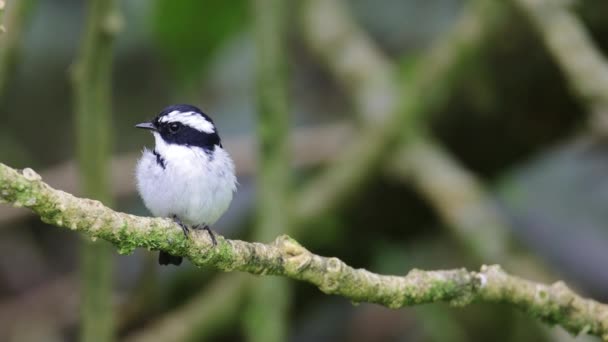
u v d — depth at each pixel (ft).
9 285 44.09
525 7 32.48
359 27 45.62
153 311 39.04
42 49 42.50
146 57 43.50
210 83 43.88
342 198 37.09
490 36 35.17
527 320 36.81
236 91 44.09
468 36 35.78
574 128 38.09
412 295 20.27
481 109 37.01
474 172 40.34
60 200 16.58
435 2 45.09
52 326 41.27
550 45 31.83
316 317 41.73
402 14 45.34
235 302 35.78
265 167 32.60
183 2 34.30
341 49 42.01
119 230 17.34
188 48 35.27
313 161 42.91
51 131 44.45
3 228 42.06
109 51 30.35
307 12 43.11
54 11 42.60
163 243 17.88
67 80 43.06
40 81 43.06
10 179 15.98
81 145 30.86
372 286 19.75
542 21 32.19
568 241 39.60
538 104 36.65
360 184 36.99
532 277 32.83
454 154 39.22
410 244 41.14
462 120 37.58
